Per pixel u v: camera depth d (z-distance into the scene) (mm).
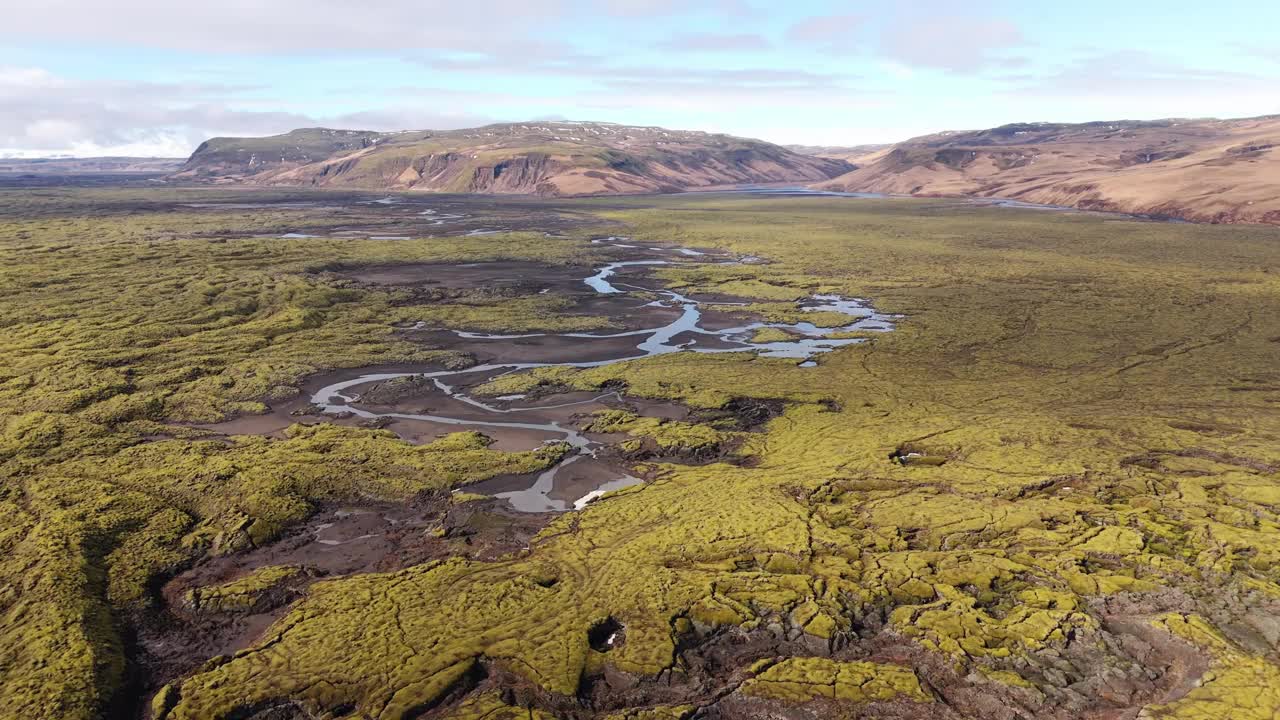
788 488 53562
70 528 45469
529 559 44094
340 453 58875
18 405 67250
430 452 59594
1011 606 38812
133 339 89188
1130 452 59500
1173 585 40000
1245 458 58000
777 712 32188
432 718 31828
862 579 41281
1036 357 89500
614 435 64625
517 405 72250
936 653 35125
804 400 73750
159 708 32469
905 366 86188
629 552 44438
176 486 52531
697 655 35812
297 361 84688
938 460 58844
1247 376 81062
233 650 36875
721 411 70875
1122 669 33844
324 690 33031
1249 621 36750
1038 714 31469
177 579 42969
